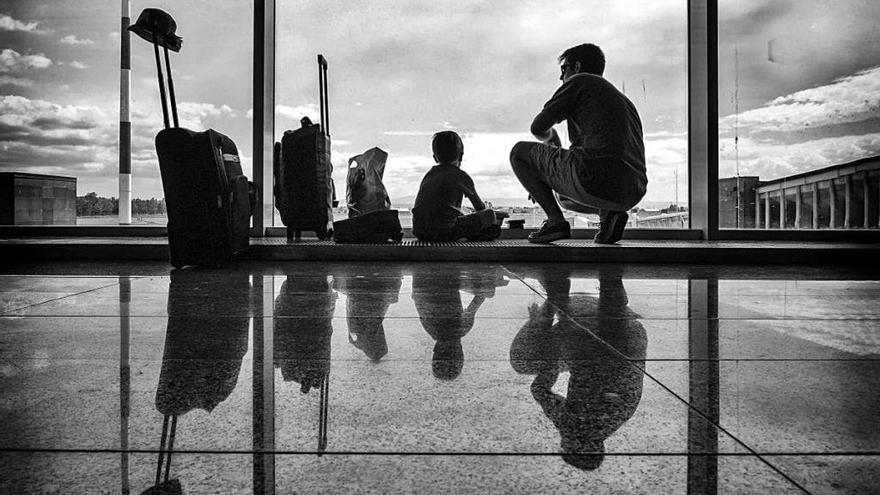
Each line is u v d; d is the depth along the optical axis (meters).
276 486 0.82
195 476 0.85
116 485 0.83
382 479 0.85
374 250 4.23
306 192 4.68
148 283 2.97
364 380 1.31
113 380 1.31
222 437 0.99
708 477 0.85
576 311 2.20
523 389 1.25
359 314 2.12
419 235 4.68
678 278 3.27
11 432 1.01
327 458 0.91
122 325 1.91
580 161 4.38
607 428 1.04
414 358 1.50
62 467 0.88
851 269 3.87
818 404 1.16
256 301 2.41
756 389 1.25
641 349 1.60
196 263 3.69
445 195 4.66
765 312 2.19
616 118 4.42
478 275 3.37
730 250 4.23
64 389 1.24
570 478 0.85
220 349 1.59
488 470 0.87
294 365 1.43
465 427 1.04
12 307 2.23
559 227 4.67
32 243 4.38
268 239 5.33
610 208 4.53
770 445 0.97
